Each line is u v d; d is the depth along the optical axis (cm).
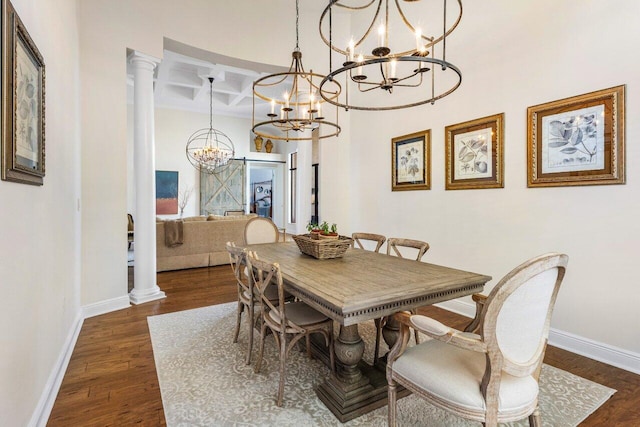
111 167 340
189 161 906
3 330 126
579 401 188
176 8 378
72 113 276
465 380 128
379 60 164
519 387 127
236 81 752
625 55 218
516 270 116
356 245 473
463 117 325
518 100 279
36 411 163
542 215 265
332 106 482
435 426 168
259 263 202
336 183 486
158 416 176
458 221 334
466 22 318
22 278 148
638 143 215
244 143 1007
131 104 799
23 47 148
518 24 277
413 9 372
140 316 323
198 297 385
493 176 299
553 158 256
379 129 433
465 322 311
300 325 194
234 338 268
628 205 220
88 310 321
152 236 378
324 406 184
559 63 251
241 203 1001
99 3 329
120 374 217
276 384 206
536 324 127
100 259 331
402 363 146
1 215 125
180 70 691
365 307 149
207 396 194
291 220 1074
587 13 236
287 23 448
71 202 268
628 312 222
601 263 233
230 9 413
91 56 325
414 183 382
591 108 234
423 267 223
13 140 131
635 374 216
